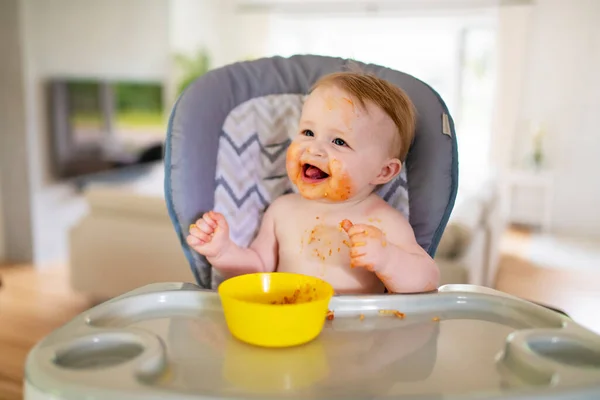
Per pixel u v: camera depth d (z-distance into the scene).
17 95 2.88
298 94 0.99
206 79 0.93
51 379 0.47
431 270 0.79
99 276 2.31
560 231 4.20
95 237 2.29
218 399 0.45
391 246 0.76
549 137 4.16
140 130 3.47
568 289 2.78
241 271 0.87
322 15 4.62
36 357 0.51
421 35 4.47
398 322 0.69
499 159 4.24
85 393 0.45
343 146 0.81
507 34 4.08
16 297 2.47
